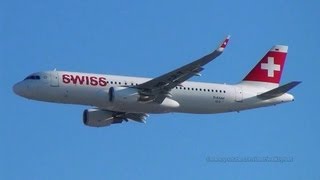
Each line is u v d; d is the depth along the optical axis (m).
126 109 194.25
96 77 192.38
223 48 175.00
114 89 189.62
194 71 187.50
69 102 191.25
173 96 198.12
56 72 190.50
